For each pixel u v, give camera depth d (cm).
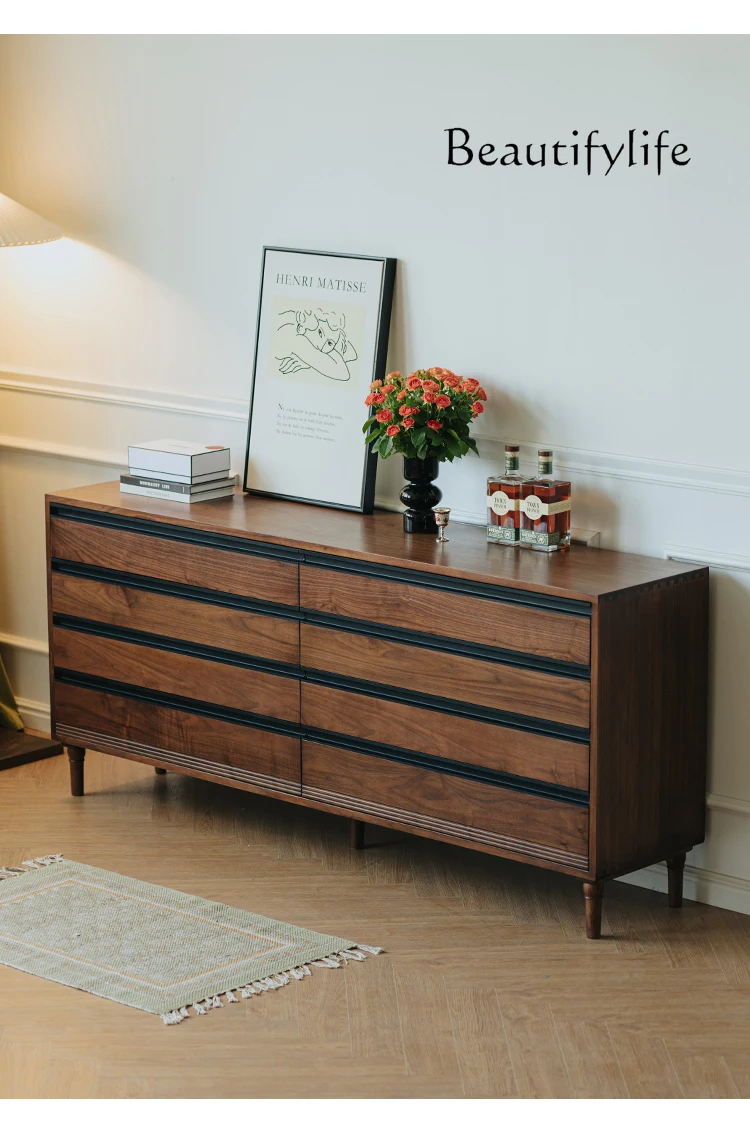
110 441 465
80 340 466
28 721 498
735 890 360
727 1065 289
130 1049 295
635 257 351
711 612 354
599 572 341
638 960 334
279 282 412
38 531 487
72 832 406
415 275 390
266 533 375
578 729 331
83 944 339
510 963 332
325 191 403
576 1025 304
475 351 383
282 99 406
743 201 333
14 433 486
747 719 353
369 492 401
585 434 367
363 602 361
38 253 469
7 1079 283
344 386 403
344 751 373
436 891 369
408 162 385
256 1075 285
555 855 340
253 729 389
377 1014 309
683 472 351
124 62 437
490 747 346
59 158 457
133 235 446
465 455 390
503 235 372
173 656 401
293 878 377
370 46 387
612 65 347
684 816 355
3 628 503
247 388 431
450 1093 278
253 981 322
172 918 353
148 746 412
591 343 362
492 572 339
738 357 339
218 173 424
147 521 399
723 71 330
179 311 441
